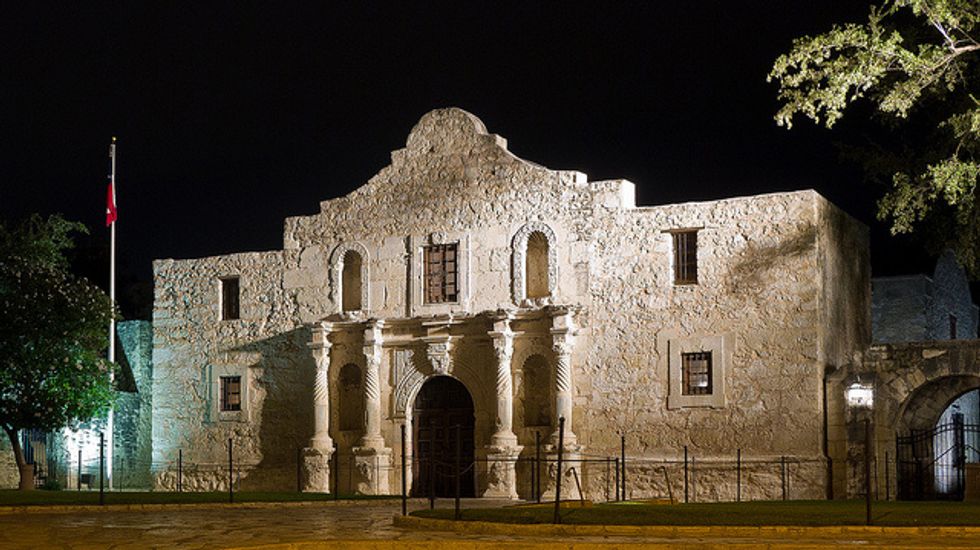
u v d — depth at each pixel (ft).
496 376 133.18
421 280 140.26
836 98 111.55
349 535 67.87
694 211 127.44
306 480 142.51
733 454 122.93
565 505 89.97
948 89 125.90
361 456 140.05
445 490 137.49
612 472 127.54
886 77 126.21
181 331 155.02
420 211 141.18
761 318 123.34
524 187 135.64
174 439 153.79
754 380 122.83
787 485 119.96
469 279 137.28
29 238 162.71
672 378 126.31
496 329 133.28
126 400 161.58
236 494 119.75
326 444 142.61
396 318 140.36
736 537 64.28
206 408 152.15
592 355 130.31
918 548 56.95
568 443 128.36
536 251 135.95
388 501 119.24
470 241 137.69
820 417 120.37
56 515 88.43
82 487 160.76
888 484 120.78
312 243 147.84
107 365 149.79
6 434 160.04
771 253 123.54
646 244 129.18
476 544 61.36
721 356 124.36
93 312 148.15
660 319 127.75
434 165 141.18
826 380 121.70
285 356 148.05
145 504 99.50
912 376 122.52
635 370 128.26
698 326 126.00
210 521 80.74
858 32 112.47
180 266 156.15
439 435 139.23
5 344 144.77
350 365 144.66
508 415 132.57
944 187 115.85
